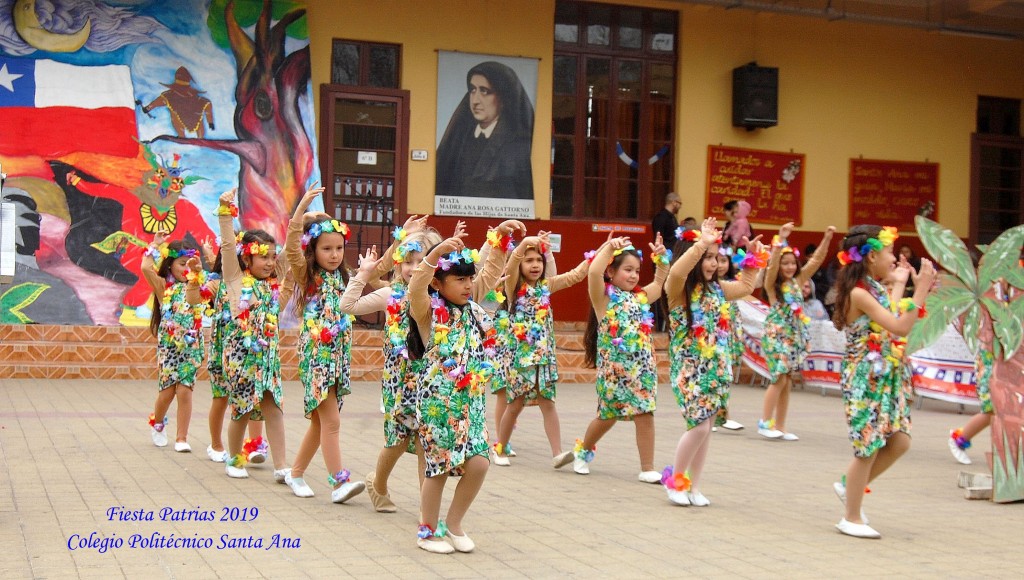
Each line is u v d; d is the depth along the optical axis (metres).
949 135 18.80
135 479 7.12
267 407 7.18
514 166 16.47
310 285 6.69
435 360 5.44
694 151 17.34
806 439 10.29
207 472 7.47
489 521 6.28
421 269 5.43
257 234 7.29
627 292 7.82
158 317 8.78
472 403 5.46
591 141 17.05
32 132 13.70
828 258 17.89
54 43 13.93
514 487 7.39
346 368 6.67
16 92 13.70
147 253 8.59
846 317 6.25
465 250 5.53
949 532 6.40
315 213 6.80
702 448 6.99
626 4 17.12
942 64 18.73
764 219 17.70
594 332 8.01
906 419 6.18
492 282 6.22
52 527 5.73
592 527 6.18
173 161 14.27
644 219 17.27
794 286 10.41
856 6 17.48
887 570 5.42
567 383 14.57
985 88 19.00
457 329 5.49
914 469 8.74
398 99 15.95
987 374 8.83
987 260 7.04
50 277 13.55
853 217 18.23
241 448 7.31
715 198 17.44
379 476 6.24
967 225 18.91
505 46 16.47
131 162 14.08
